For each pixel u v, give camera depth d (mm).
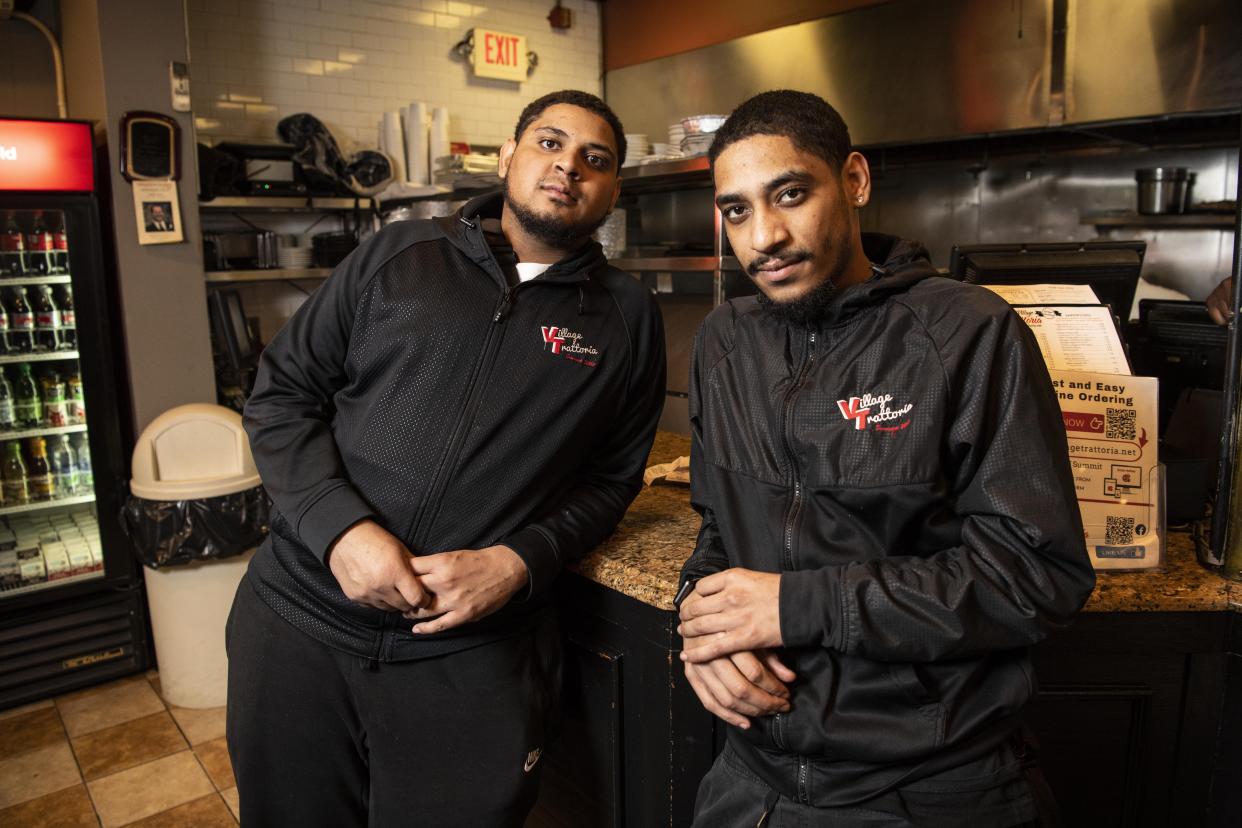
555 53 5508
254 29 4359
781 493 1092
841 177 1027
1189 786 1396
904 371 1012
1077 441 1376
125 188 3123
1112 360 1457
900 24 4082
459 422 1431
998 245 1815
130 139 3088
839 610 966
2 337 3061
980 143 4117
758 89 4781
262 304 4523
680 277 3963
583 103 1472
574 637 1647
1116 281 1790
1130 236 3926
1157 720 1387
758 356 1157
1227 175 3688
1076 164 4020
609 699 1581
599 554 1562
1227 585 1331
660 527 1714
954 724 992
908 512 993
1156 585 1335
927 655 948
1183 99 3324
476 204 1546
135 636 3264
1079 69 3549
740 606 1030
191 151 3252
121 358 3363
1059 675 1394
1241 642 1327
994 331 983
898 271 1074
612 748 1588
